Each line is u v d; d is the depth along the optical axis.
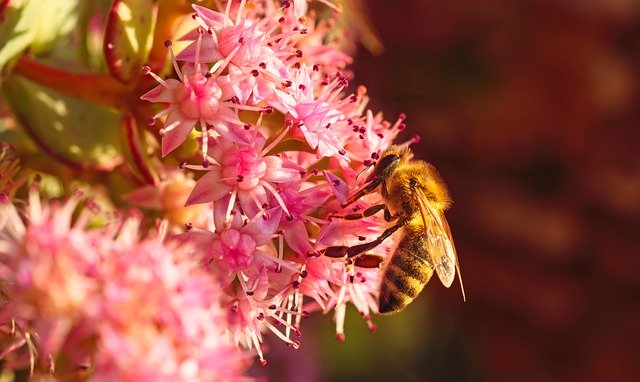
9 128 0.16
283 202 0.15
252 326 0.15
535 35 0.21
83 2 0.17
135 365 0.14
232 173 0.15
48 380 0.14
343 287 0.16
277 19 0.16
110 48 0.15
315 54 0.16
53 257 0.14
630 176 0.21
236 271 0.15
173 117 0.15
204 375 0.14
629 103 0.21
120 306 0.14
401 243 0.17
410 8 0.21
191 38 0.15
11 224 0.14
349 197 0.16
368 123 0.16
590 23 0.21
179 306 0.14
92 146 0.16
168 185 0.16
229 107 0.15
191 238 0.15
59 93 0.16
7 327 0.15
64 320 0.14
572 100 0.21
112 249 0.14
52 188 0.16
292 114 0.15
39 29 0.16
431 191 0.17
